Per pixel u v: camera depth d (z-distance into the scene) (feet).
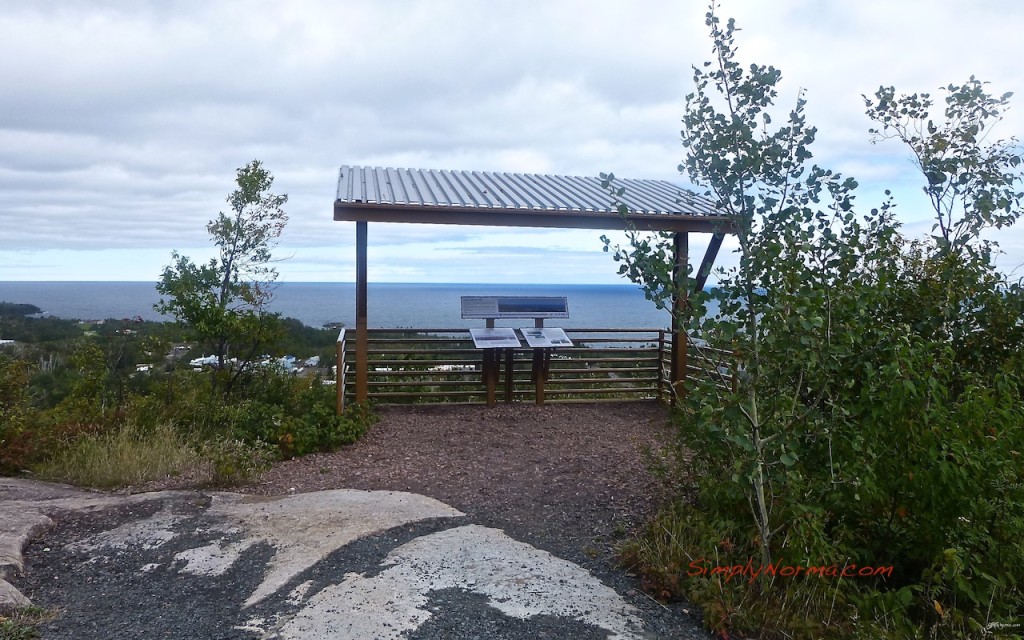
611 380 34.47
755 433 12.59
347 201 26.40
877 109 19.31
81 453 22.06
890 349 12.74
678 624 12.44
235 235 29.81
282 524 16.62
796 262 12.71
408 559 14.39
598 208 28.07
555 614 12.37
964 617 12.25
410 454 24.45
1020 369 15.16
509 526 17.08
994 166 18.33
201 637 11.43
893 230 15.76
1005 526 12.13
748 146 12.95
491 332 32.30
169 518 17.04
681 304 12.88
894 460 12.77
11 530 15.62
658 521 15.65
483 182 33.60
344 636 11.23
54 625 11.96
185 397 27.25
